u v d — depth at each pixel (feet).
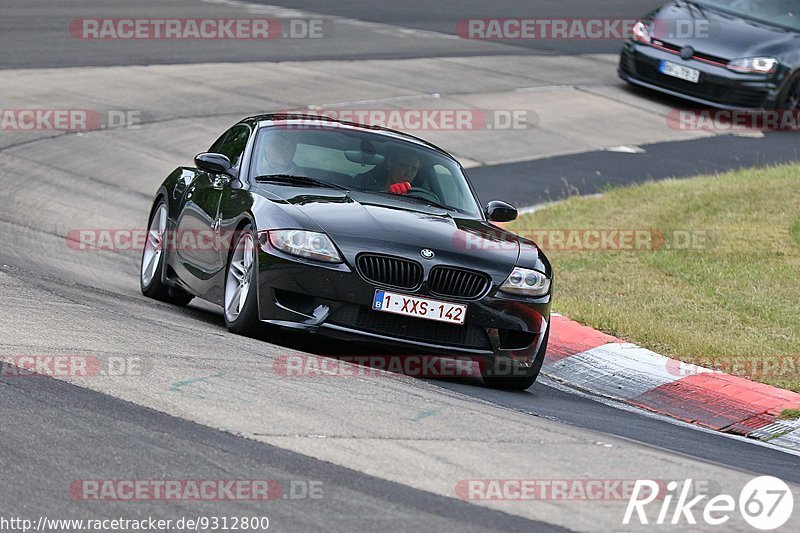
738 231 149.59
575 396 95.40
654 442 76.79
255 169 98.78
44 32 257.55
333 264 84.89
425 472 59.11
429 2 342.64
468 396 81.76
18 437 58.29
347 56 261.85
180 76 230.27
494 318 87.76
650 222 156.56
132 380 70.13
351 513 52.26
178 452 58.44
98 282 114.83
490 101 234.58
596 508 56.39
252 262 87.56
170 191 111.75
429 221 91.91
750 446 83.56
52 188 161.38
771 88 227.61
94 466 55.57
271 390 71.31
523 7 339.36
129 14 287.69
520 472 60.85
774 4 243.19
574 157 204.64
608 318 113.70
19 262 114.62
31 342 76.59
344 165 99.76
